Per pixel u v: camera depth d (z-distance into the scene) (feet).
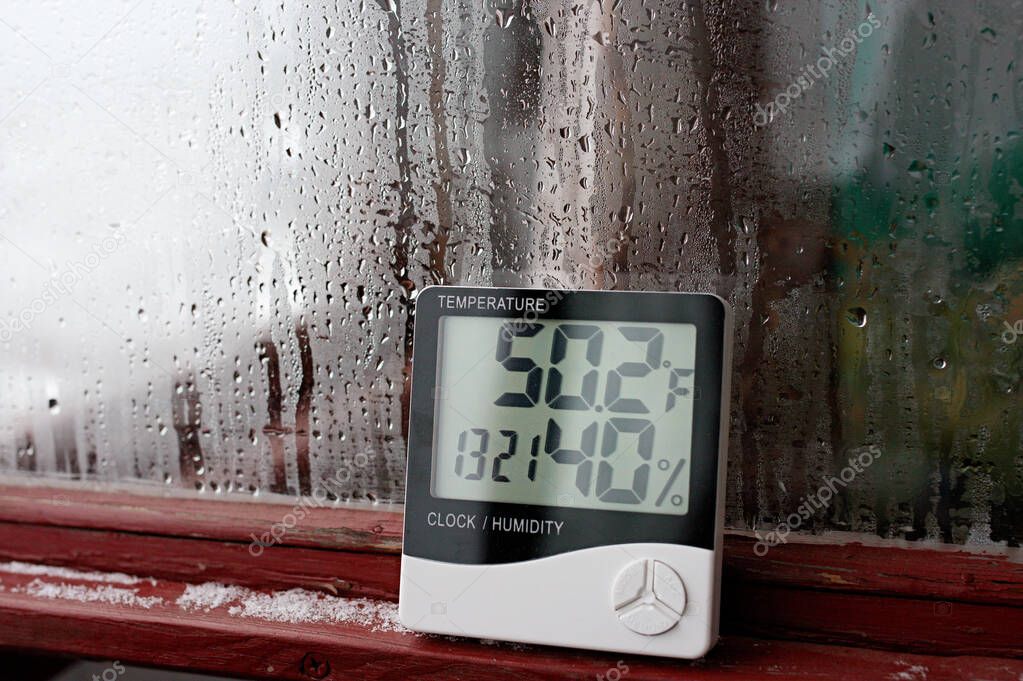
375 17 2.20
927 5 1.89
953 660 1.80
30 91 2.45
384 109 2.20
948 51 1.88
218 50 2.31
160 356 2.39
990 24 1.86
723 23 2.00
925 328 1.91
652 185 2.05
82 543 2.38
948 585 1.82
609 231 2.08
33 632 2.12
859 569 1.88
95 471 2.46
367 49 2.21
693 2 2.01
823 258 1.95
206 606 2.14
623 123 2.06
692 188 2.03
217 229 2.33
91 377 2.44
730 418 2.00
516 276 2.14
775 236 1.98
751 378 1.99
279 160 2.28
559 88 2.10
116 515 2.35
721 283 2.01
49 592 2.24
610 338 1.81
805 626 1.90
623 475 1.75
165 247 2.37
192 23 2.33
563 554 1.73
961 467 1.89
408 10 2.18
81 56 2.40
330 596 2.18
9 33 2.45
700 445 1.72
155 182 2.37
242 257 2.32
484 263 2.16
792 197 1.97
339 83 2.23
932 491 1.91
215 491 2.37
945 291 1.90
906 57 1.91
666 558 1.68
